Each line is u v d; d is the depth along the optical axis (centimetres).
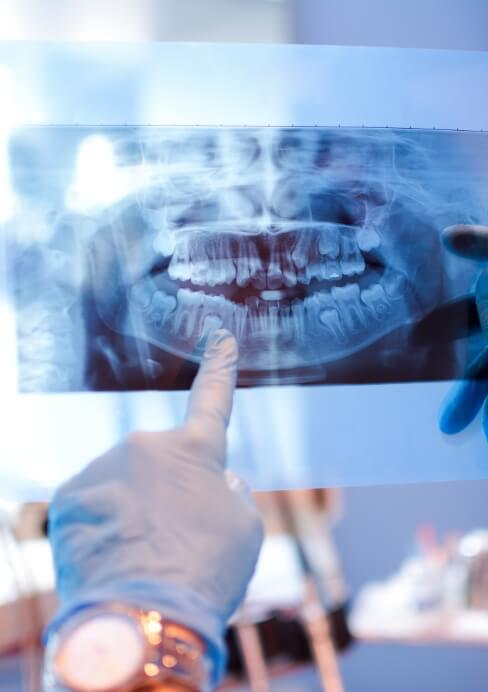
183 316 68
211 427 57
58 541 53
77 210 68
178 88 70
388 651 101
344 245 71
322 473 68
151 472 54
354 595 102
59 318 67
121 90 69
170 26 77
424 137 72
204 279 69
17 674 89
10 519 88
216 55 70
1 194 67
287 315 69
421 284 71
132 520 51
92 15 75
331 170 71
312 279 70
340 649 97
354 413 69
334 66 72
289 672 96
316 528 102
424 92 73
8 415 66
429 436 69
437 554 100
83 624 43
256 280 69
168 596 45
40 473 65
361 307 70
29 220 67
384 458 69
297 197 71
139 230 69
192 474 54
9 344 66
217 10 78
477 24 83
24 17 74
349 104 72
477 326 71
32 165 68
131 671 40
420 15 82
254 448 68
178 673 41
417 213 71
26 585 89
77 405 66
